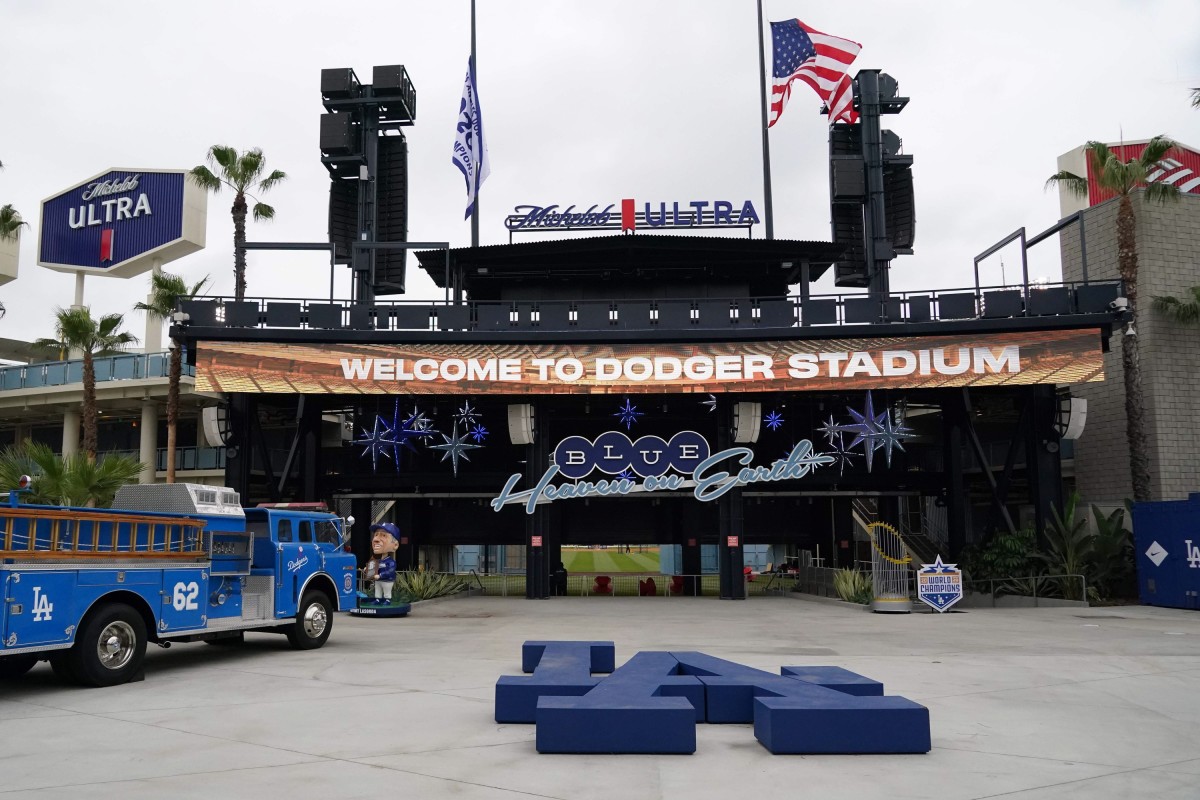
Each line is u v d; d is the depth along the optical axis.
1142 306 35.69
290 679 13.69
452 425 38.47
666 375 31.38
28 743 9.18
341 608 18.80
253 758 8.45
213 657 16.53
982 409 38.69
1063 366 30.44
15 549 11.48
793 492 34.91
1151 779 7.65
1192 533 26.88
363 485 35.78
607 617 25.72
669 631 21.23
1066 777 7.71
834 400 35.62
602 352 31.58
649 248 35.56
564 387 31.39
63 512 12.19
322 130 37.22
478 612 27.78
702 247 35.50
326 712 10.83
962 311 31.22
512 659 16.12
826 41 39.25
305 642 17.53
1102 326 30.77
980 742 9.09
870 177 37.47
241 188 40.28
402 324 31.56
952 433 34.75
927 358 30.92
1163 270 35.97
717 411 33.31
